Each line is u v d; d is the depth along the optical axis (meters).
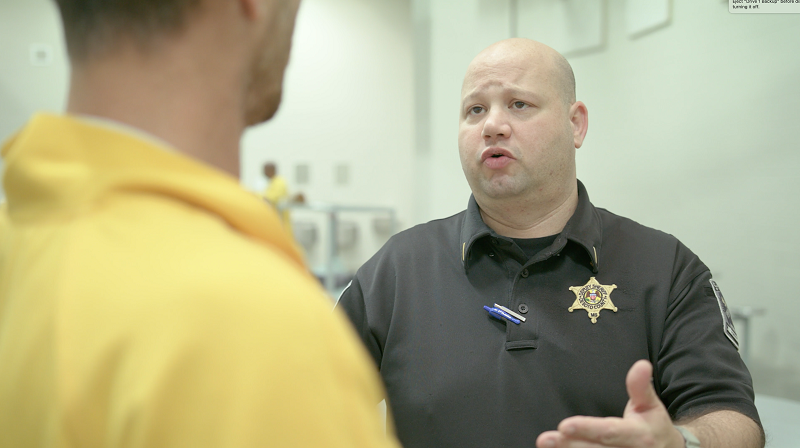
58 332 0.31
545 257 0.99
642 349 0.95
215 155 0.39
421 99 3.13
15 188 0.37
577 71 2.93
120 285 0.31
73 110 0.38
